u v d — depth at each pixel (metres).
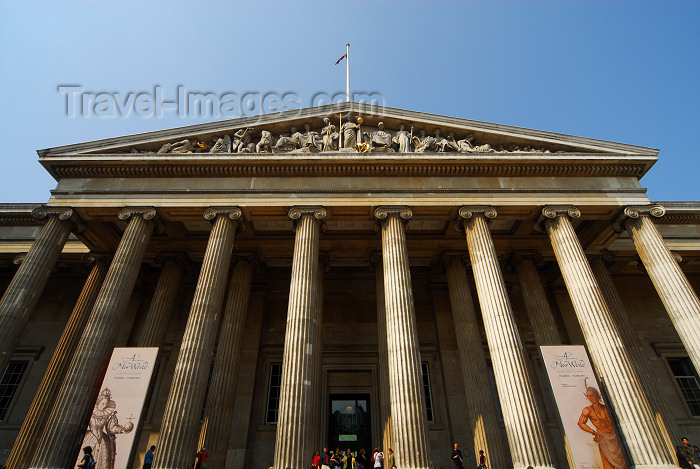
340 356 29.48
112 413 17.02
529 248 27.77
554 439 26.12
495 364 19.34
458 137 26.69
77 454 17.31
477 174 25.00
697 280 33.25
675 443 21.73
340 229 27.84
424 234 28.03
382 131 26.19
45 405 22.03
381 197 23.94
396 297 20.59
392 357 19.20
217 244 22.17
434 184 24.59
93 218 24.33
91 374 18.69
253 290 31.47
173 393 17.89
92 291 25.86
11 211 29.47
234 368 23.80
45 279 21.97
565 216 23.47
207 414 22.16
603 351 19.34
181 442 16.84
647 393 23.22
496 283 21.05
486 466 20.56
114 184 24.41
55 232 22.81
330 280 32.62
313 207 23.41
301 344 19.19
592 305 20.45
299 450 16.64
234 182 24.52
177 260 27.69
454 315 26.00
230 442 25.81
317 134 26.55
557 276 30.84
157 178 24.69
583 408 17.31
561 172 25.02
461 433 25.98
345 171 24.75
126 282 21.25
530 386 18.33
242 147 25.58
